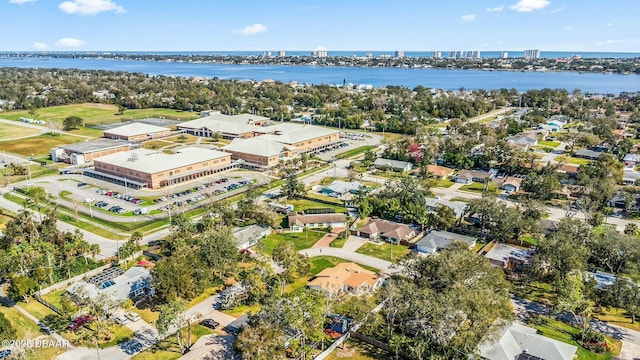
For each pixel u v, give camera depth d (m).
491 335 69.62
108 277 97.75
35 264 97.44
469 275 81.06
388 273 102.75
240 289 95.25
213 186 165.00
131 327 82.19
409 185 141.00
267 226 125.81
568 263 90.19
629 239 97.31
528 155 180.50
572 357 70.44
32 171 180.88
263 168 188.38
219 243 98.31
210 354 68.88
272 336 67.69
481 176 173.12
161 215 135.88
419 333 73.81
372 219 134.88
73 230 124.06
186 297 86.44
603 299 84.06
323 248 116.44
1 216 132.50
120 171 168.50
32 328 80.81
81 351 74.94
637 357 73.81
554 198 151.25
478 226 128.88
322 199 153.12
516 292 94.50
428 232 124.81
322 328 77.62
